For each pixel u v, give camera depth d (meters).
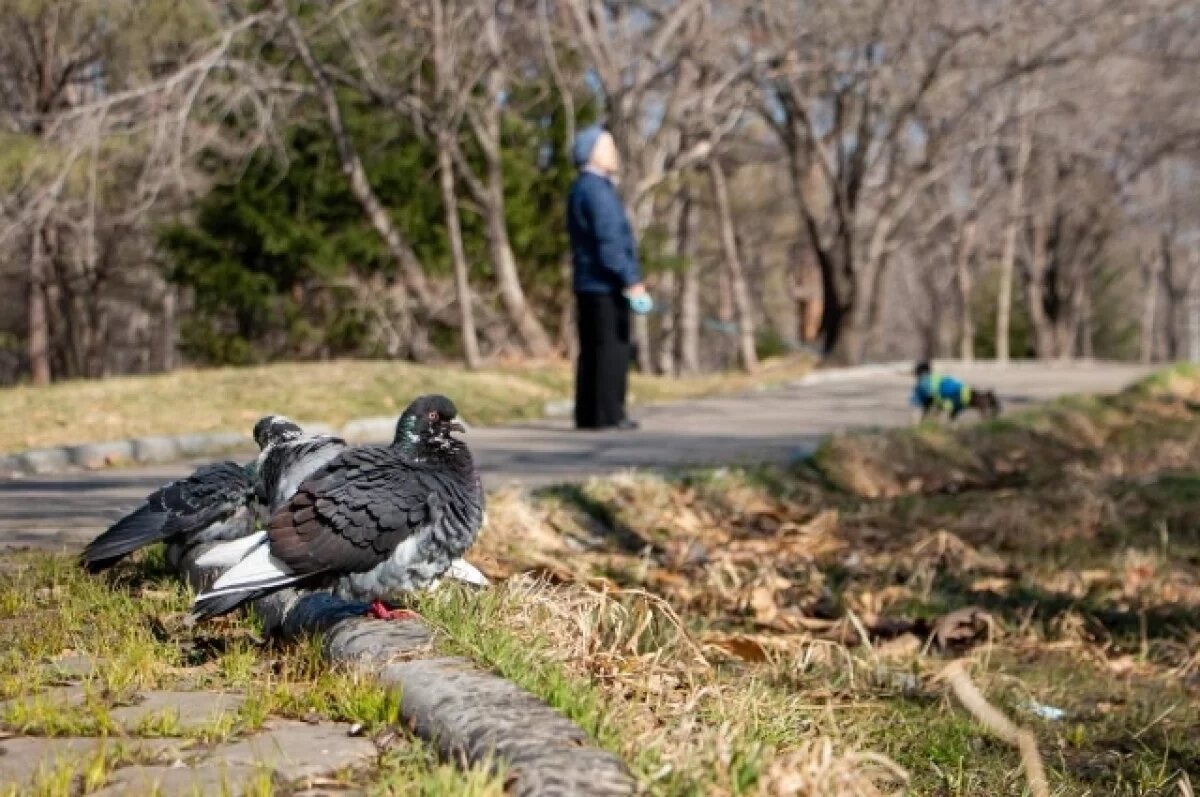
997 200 60.81
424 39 27.78
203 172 28.64
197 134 25.78
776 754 4.36
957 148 42.22
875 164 38.22
